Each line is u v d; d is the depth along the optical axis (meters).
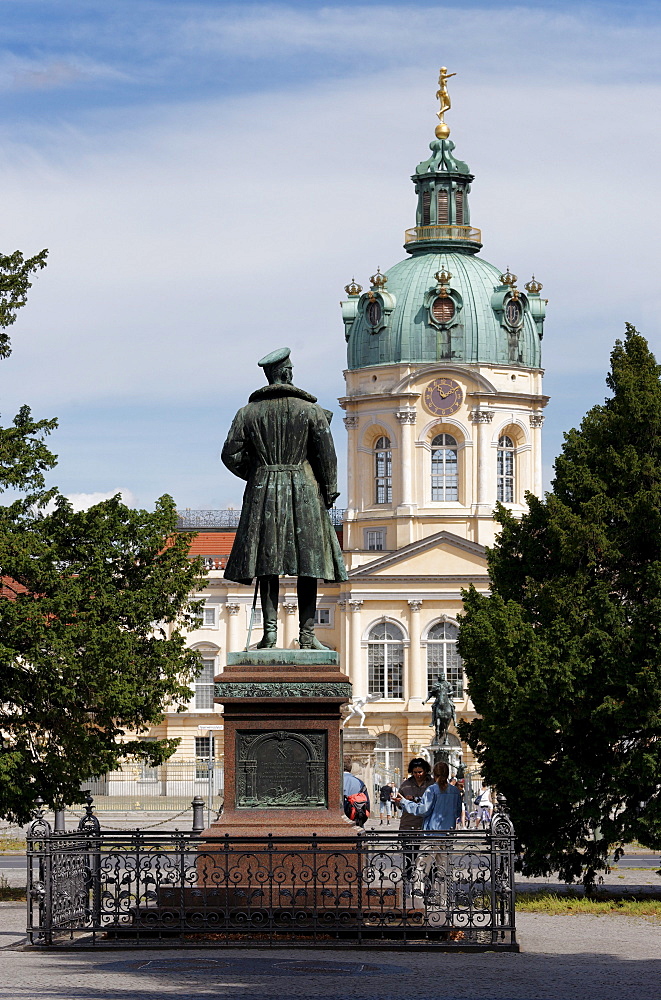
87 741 37.84
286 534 22.52
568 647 32.97
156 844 21.53
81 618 37.62
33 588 37.44
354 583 108.31
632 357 36.53
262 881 21.08
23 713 37.62
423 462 109.56
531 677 33.03
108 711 37.81
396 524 109.50
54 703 37.19
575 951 22.09
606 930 25.86
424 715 106.44
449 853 21.42
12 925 25.95
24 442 38.31
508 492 110.75
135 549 41.31
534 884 37.19
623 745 33.72
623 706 32.34
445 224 113.88
